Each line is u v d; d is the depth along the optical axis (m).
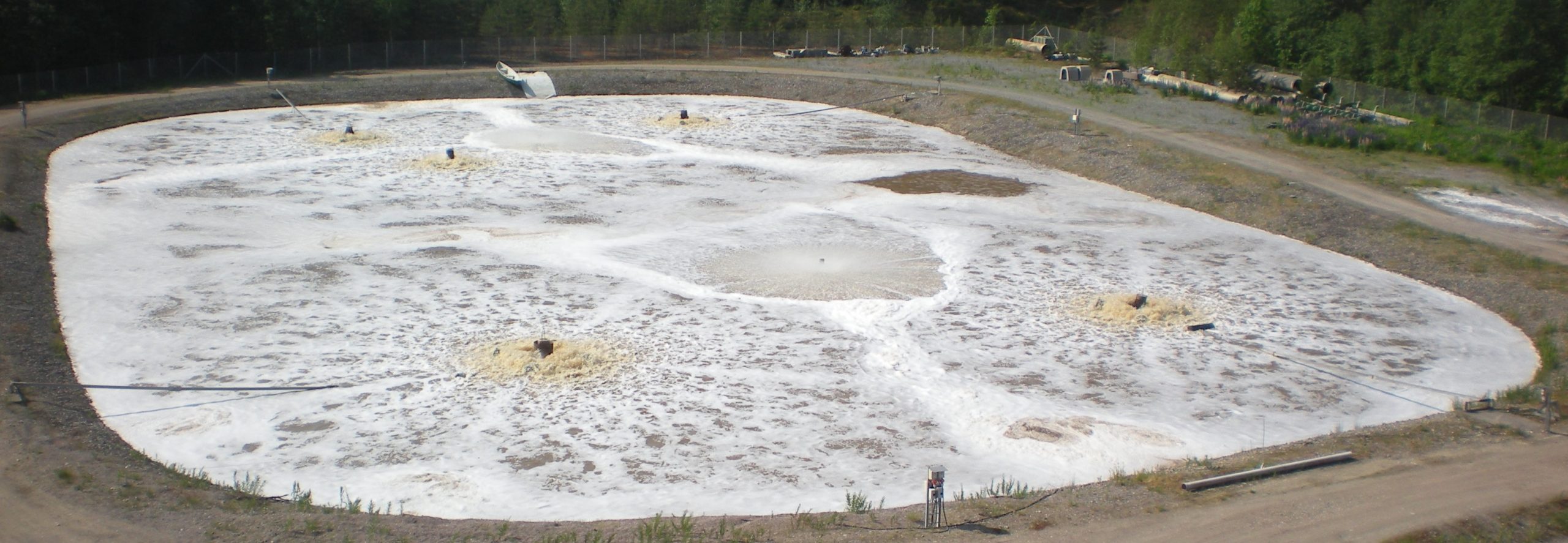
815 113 49.69
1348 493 14.59
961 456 17.09
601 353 20.81
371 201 31.92
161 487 14.85
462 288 24.52
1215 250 28.81
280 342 21.20
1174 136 40.50
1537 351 21.89
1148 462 16.88
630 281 25.38
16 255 25.22
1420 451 16.34
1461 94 49.44
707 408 18.67
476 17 68.00
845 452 17.16
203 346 20.91
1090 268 27.12
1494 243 28.03
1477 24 48.16
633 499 15.48
